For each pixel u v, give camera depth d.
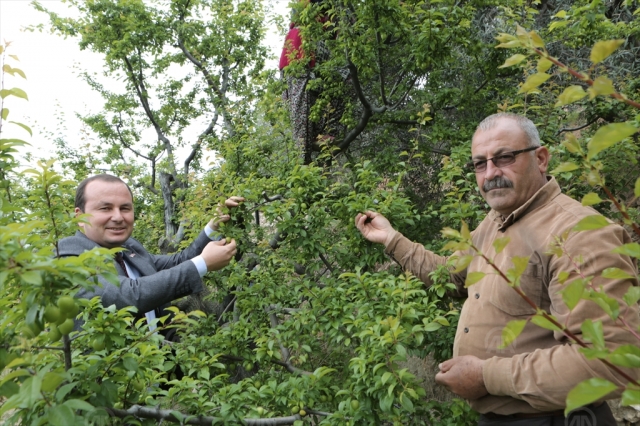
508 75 6.48
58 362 1.68
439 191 6.47
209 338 3.41
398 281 3.01
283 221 3.53
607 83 0.92
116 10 9.09
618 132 0.88
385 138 6.40
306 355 3.30
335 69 6.11
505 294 2.12
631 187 4.59
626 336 1.72
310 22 5.57
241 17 9.27
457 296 3.01
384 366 2.23
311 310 3.22
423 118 4.71
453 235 1.14
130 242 3.15
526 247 2.12
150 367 2.04
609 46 0.91
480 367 2.03
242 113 7.66
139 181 10.53
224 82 9.65
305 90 6.30
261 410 2.41
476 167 2.41
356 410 2.32
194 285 2.60
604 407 2.06
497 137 2.27
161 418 1.89
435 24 4.75
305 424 2.64
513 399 2.04
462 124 6.22
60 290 1.36
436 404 2.85
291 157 5.24
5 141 1.52
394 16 5.05
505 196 2.26
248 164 5.57
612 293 1.79
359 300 2.97
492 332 2.15
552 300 1.97
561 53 7.05
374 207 3.37
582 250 1.89
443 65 5.61
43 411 1.51
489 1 5.54
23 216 1.73
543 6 7.92
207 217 3.55
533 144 2.28
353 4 5.30
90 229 2.83
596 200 1.08
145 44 9.23
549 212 2.14
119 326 1.72
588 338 1.00
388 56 5.77
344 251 3.63
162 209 9.71
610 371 1.71
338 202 3.49
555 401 1.81
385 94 6.12
